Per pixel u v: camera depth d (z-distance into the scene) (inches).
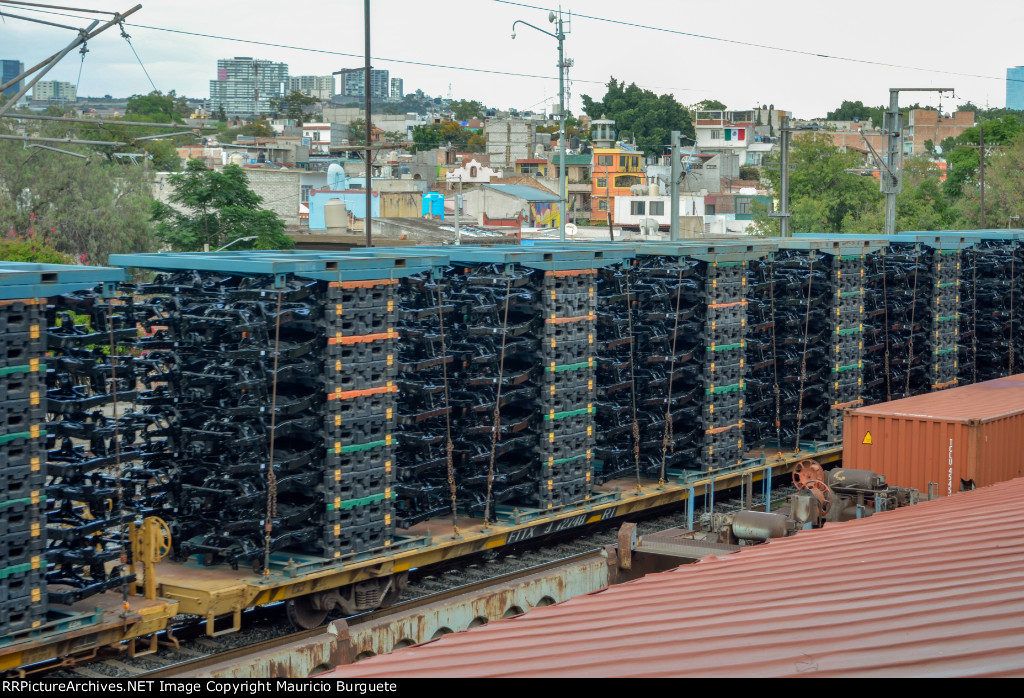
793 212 2997.0
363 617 688.4
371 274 670.5
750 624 373.4
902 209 2987.2
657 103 5669.3
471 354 768.3
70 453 579.2
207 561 660.7
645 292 905.5
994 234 1321.4
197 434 649.0
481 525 777.6
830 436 1087.6
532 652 368.2
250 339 644.1
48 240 1815.9
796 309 1061.8
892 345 1185.4
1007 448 840.3
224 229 1913.1
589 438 836.0
